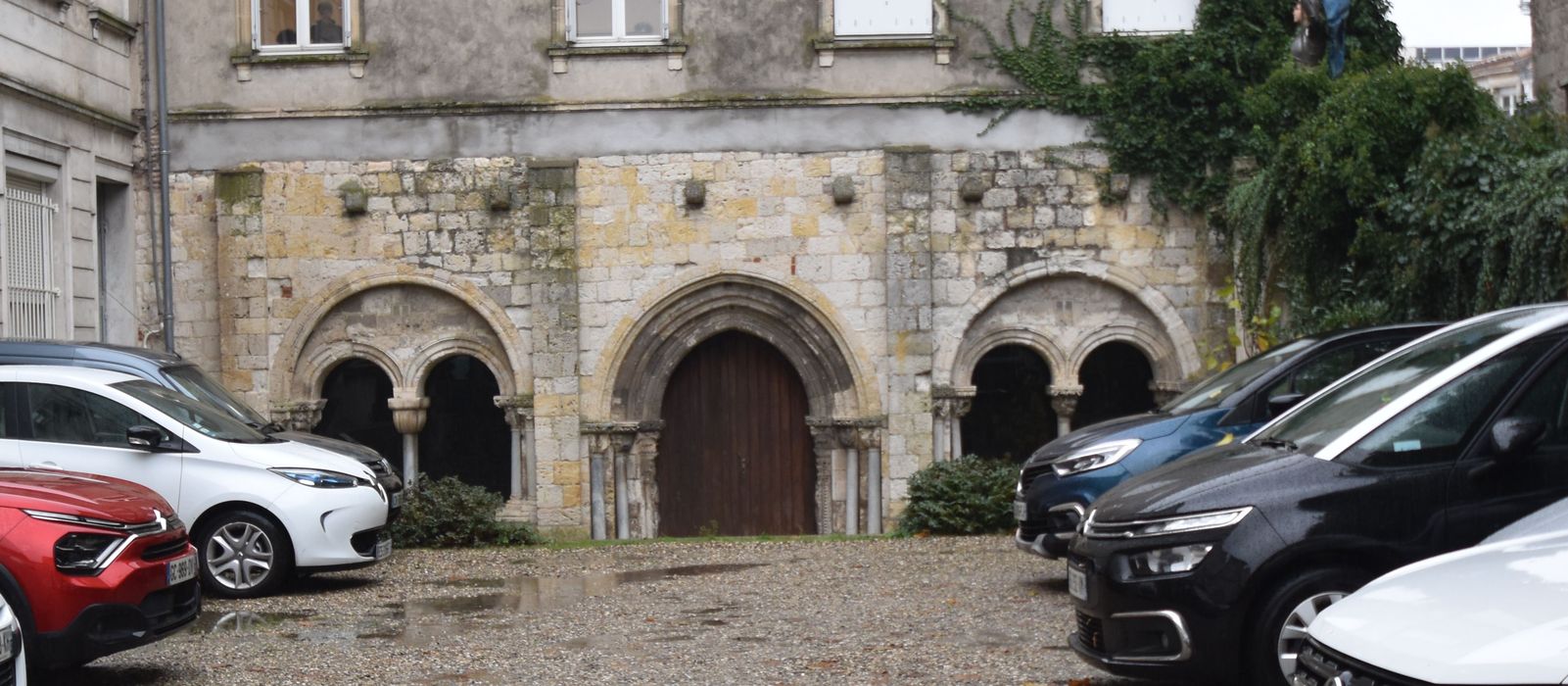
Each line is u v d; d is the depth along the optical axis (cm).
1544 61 2008
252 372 2000
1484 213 1519
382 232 2009
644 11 2034
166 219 2019
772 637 1027
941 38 1994
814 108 2000
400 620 1134
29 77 1748
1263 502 737
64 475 914
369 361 2041
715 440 2062
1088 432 1188
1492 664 455
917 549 1562
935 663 913
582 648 1002
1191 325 1992
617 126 2006
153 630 868
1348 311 1708
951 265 1997
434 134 2014
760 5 2006
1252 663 732
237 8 2027
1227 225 1966
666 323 2006
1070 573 814
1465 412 751
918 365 1981
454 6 2014
